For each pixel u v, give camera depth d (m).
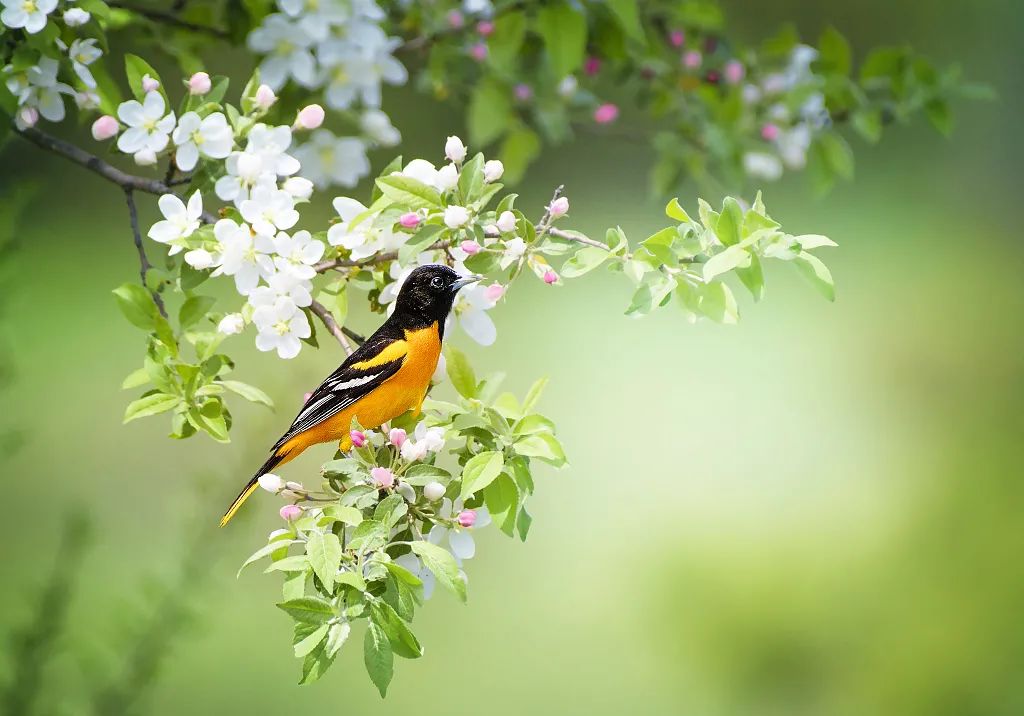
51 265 22.55
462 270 5.85
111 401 17.47
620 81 10.52
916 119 32.66
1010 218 31.88
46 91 6.86
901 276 26.81
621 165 30.09
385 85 29.55
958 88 9.78
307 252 5.77
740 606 13.35
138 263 23.39
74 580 6.92
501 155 10.39
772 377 20.78
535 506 15.80
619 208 28.98
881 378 20.86
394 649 4.75
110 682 6.61
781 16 34.38
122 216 24.94
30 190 7.21
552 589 13.95
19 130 6.84
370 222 5.87
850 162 9.99
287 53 7.69
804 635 12.81
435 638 12.94
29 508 13.99
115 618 6.81
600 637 13.02
